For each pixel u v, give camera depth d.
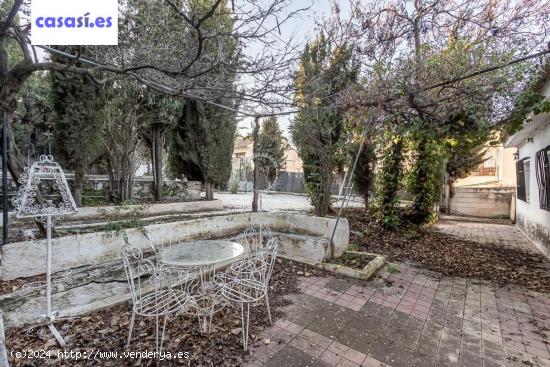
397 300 3.02
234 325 2.42
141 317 2.52
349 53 4.81
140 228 3.72
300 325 2.47
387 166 6.30
